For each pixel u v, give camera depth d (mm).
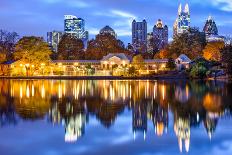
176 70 162125
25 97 60562
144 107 46031
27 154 22859
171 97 58375
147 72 165750
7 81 123438
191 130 30484
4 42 189250
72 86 91062
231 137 27609
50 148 24359
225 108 43750
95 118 37156
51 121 35094
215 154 22906
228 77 125875
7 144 25453
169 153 23219
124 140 26859
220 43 186625
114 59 179750
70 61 182750
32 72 168500
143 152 23453
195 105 47156
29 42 168875
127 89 78375
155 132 29812
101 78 145000
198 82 107312
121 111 42375
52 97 60500
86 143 25859
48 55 172875
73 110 43219
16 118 36844
